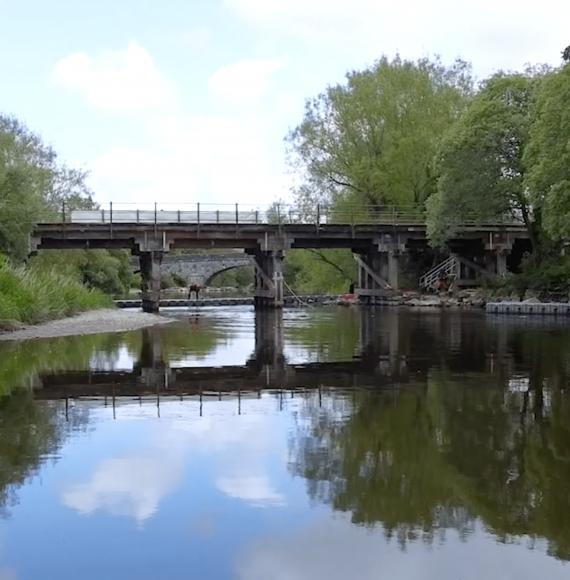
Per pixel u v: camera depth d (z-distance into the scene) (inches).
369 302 2250.2
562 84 1498.5
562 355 785.6
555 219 1470.2
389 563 240.2
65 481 326.3
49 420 458.3
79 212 1935.3
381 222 2126.0
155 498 303.3
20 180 1696.6
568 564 239.1
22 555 249.3
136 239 1911.9
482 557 244.7
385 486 317.4
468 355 796.0
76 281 1963.6
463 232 2087.8
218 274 3853.3
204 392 569.3
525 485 318.7
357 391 561.3
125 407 503.5
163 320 1520.7
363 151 2397.9
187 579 230.7
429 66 2448.3
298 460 358.6
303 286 2871.6
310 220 2180.1
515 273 2101.4
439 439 399.9
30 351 877.2
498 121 1776.6
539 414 464.1
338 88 2428.6
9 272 1301.7
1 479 330.0
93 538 262.4
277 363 754.2
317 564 240.4
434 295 2167.8
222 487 316.5
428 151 2268.7
